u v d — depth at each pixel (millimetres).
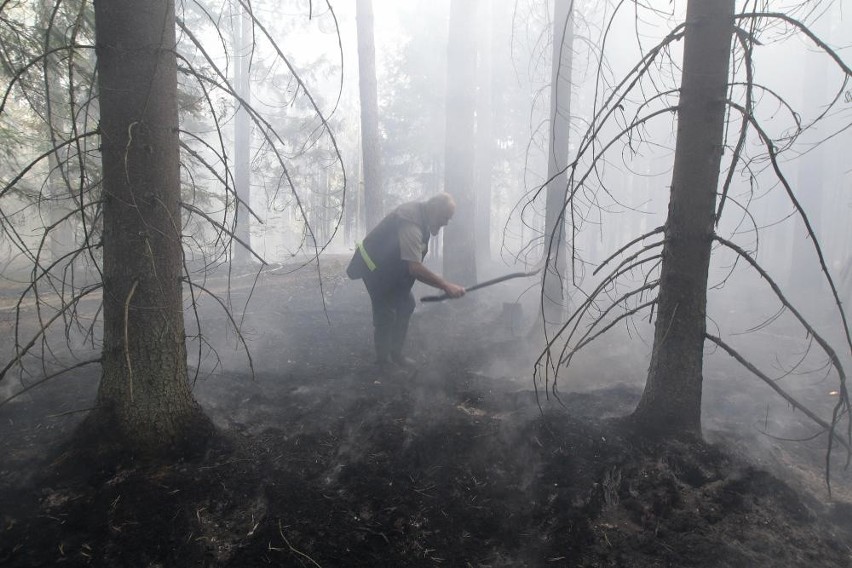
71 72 2215
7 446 2668
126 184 2447
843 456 3289
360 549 2145
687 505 2488
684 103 2707
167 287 2586
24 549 2020
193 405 2754
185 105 4008
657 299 2922
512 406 3598
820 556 2232
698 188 2711
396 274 4227
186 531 2145
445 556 2150
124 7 2377
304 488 2480
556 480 2611
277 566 2023
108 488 2318
